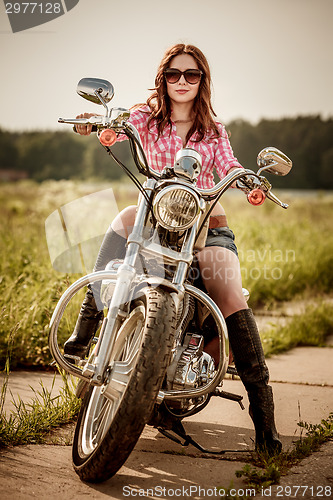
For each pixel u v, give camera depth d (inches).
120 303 136.1
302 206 1027.3
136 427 126.3
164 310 130.4
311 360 259.4
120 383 134.8
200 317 156.2
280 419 184.5
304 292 398.0
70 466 148.2
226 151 169.3
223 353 139.5
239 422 183.0
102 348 135.7
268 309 358.9
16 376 220.4
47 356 235.6
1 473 141.9
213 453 157.8
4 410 181.9
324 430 167.9
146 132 173.0
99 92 144.6
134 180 147.8
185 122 172.6
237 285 158.6
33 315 246.5
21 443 160.7
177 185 135.6
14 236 410.3
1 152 3895.2
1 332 238.1
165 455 157.5
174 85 166.9
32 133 3971.5
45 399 182.5
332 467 149.4
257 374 154.3
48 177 3858.3
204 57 170.7
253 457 153.9
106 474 134.0
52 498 130.9
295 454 154.6
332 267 461.7
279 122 3619.6
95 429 152.5
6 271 319.6
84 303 163.0
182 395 139.8
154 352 126.2
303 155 3491.6
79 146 3900.1
